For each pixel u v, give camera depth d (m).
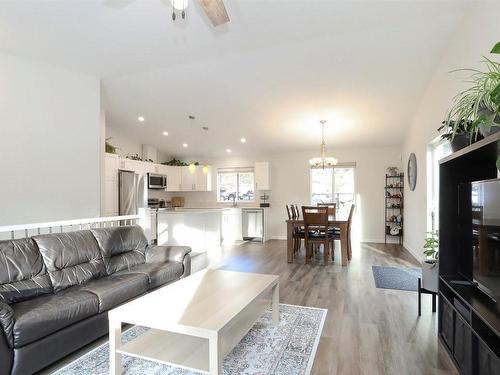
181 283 2.56
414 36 3.49
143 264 3.40
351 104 5.14
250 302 2.13
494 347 1.49
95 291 2.46
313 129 6.31
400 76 4.29
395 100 4.95
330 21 3.24
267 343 2.39
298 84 4.64
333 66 4.15
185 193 8.83
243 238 7.83
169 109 5.61
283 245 6.94
